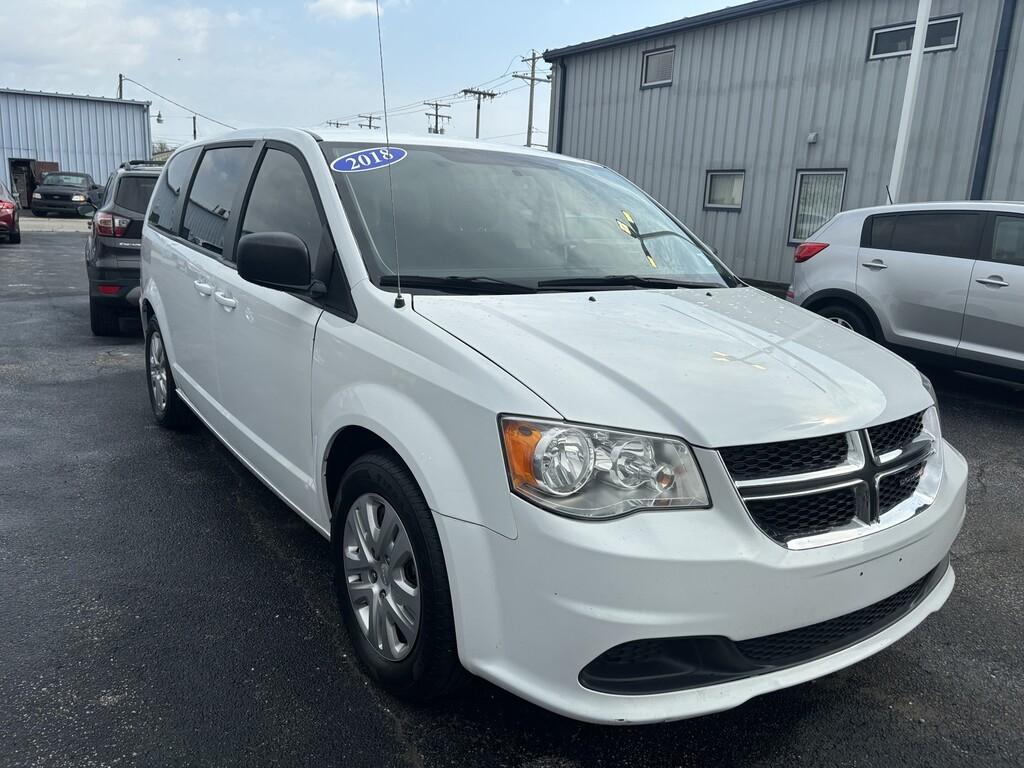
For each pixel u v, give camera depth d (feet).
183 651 8.78
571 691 6.35
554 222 10.71
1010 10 35.50
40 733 7.36
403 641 7.93
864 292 22.52
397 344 7.80
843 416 7.01
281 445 10.16
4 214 57.31
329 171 9.76
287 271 8.82
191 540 11.53
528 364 6.93
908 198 40.50
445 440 7.01
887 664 9.09
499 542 6.54
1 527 11.73
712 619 6.28
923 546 7.52
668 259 11.10
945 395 22.40
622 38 53.36
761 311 9.69
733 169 48.57
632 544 6.16
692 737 7.72
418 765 7.18
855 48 41.73
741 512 6.43
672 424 6.51
